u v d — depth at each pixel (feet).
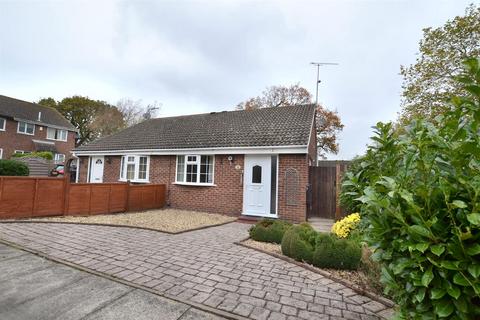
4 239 17.65
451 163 5.09
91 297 10.43
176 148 37.32
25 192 24.08
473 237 4.65
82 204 28.32
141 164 41.42
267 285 12.09
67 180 27.14
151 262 14.57
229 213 33.14
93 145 48.91
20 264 13.67
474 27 33.35
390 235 5.96
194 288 11.50
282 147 29.99
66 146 97.81
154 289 11.27
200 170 35.91
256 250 17.67
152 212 33.22
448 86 35.94
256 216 31.48
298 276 13.30
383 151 7.55
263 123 39.14
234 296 10.88
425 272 4.94
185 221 27.50
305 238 16.19
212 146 34.73
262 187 31.65
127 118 118.01
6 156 78.79
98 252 15.90
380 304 10.59
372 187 6.15
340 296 11.23
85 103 122.31
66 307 9.62
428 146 5.56
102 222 24.93
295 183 29.91
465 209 4.81
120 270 13.24
